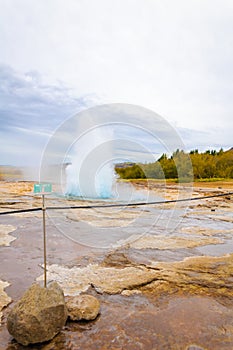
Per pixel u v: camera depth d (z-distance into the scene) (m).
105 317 1.89
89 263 3.08
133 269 2.88
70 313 1.84
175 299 2.20
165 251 3.63
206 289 2.40
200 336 1.67
